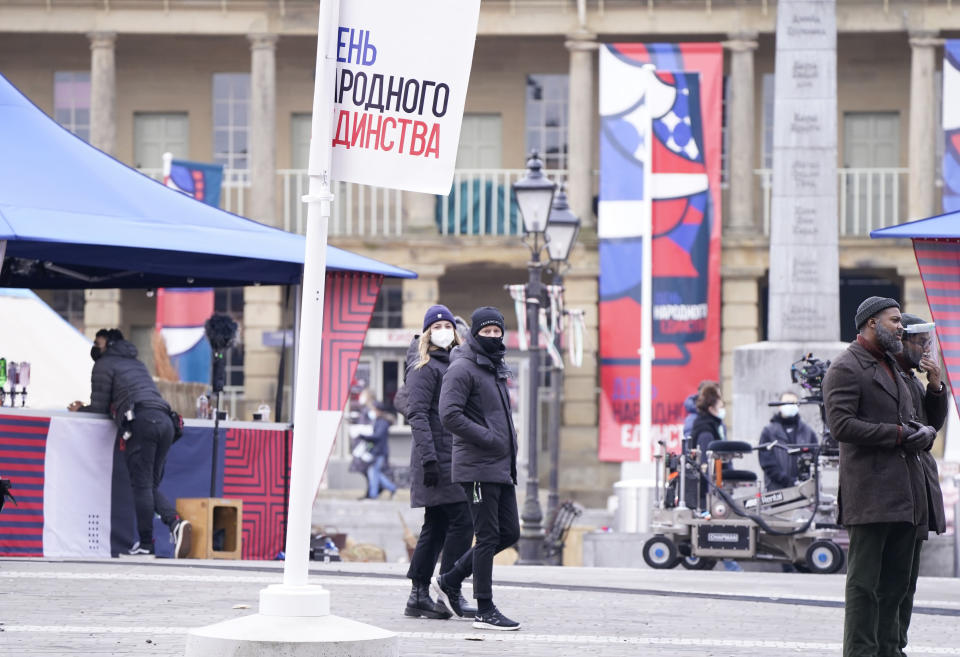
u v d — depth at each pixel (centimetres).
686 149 8538
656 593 3306
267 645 2011
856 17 9581
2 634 2364
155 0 9788
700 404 4741
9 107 4116
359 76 2159
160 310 8338
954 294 3878
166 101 10381
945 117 8338
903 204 10025
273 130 9800
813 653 2381
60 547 4016
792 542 4438
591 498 9169
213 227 4112
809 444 4444
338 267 4294
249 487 4472
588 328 9444
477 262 9588
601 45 8594
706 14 9669
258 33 9794
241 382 9988
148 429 4084
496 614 2584
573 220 6744
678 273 8531
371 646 2048
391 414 9188
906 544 2130
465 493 2611
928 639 2606
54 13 9794
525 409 9162
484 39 10200
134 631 2431
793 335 5675
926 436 2089
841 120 10131
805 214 5697
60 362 5497
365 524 7694
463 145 10306
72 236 3672
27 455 3981
